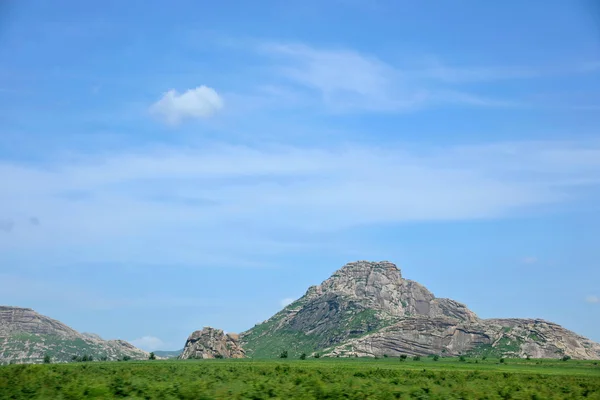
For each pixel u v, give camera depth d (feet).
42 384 241.14
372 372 437.99
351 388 250.78
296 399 212.84
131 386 237.04
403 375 410.52
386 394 237.04
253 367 509.35
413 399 234.38
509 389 283.79
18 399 203.82
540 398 248.93
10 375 274.36
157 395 213.87
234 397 208.64
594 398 253.44
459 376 401.29
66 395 210.38
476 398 243.40
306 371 411.34
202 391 220.23
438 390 271.49
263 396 215.31
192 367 495.41
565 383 360.28
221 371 412.98
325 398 220.43
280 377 329.72
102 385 236.22
